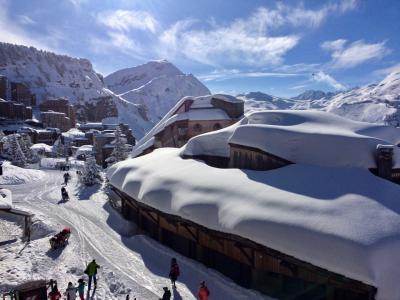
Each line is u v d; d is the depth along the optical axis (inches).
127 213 1162.6
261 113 1056.2
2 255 827.4
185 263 801.6
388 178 762.8
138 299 647.8
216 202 741.9
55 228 1037.2
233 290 676.7
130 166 1199.6
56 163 2455.7
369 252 498.0
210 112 1903.3
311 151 810.2
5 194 1127.0
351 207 597.0
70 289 600.1
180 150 1192.2
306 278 588.4
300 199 647.8
